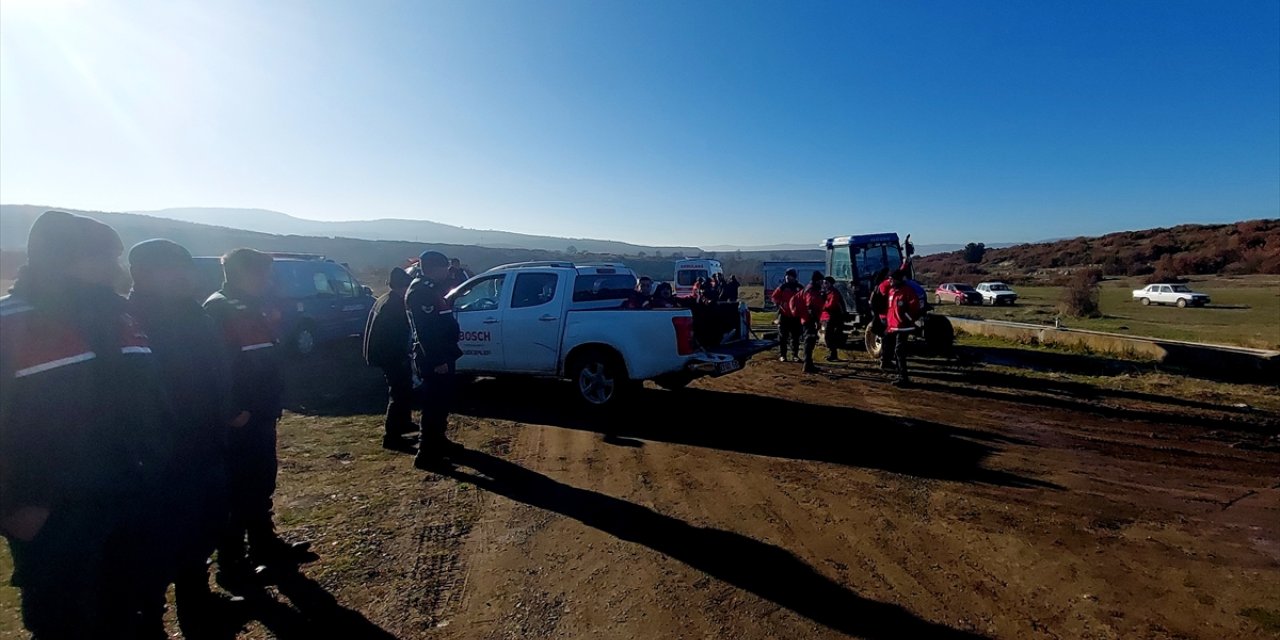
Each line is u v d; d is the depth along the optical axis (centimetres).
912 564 399
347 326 1297
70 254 214
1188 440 685
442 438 590
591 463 600
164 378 268
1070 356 1298
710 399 893
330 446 646
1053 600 356
